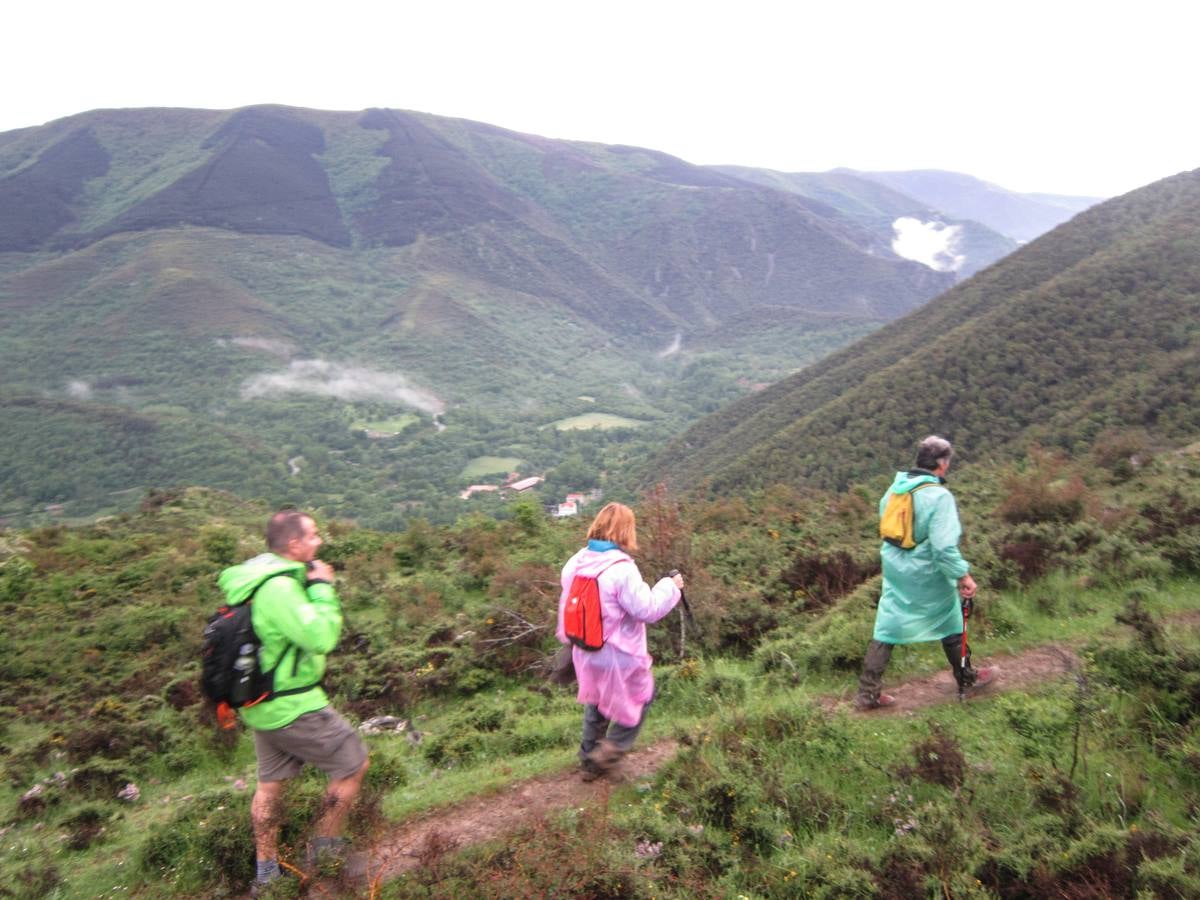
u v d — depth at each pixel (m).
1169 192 98.69
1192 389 50.88
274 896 3.41
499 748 5.42
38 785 6.13
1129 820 3.48
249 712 3.46
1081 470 15.19
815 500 15.53
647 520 9.16
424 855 3.55
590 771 4.39
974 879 3.10
